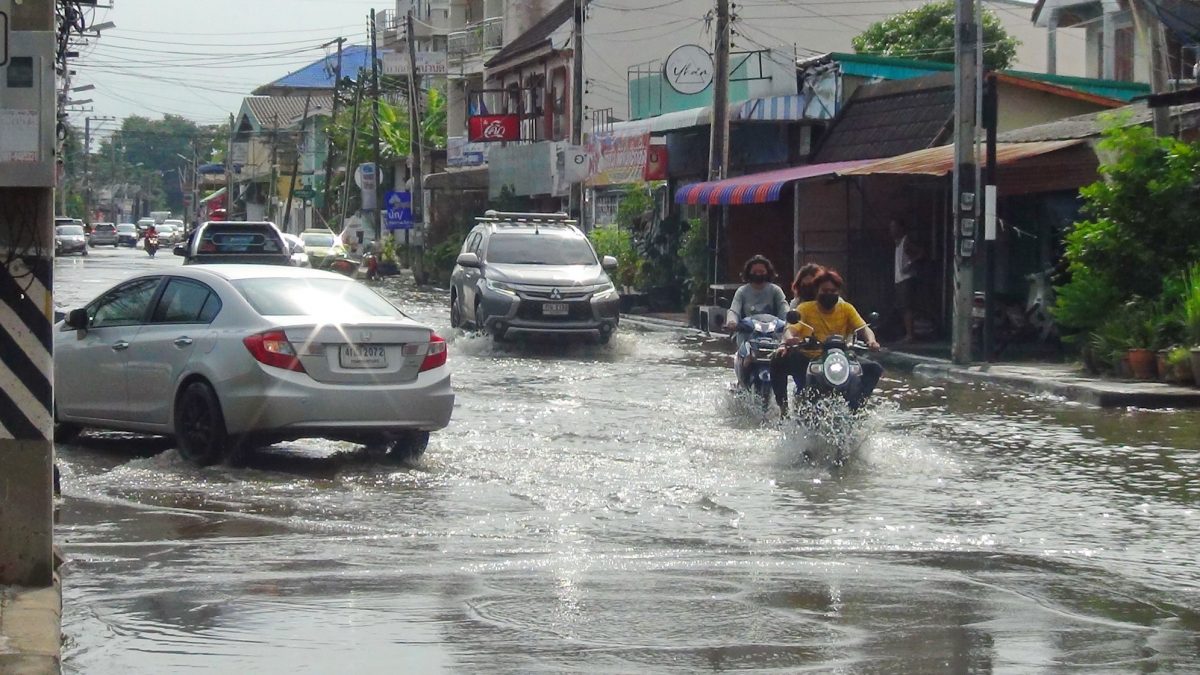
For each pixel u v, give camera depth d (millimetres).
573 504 13359
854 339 17406
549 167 58438
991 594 10102
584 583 10320
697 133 48375
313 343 14789
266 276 15844
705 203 39500
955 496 14102
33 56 8820
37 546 9305
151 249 93750
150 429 15758
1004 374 25656
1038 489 14578
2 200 9141
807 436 15977
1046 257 31891
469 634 8930
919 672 8203
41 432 9281
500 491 14016
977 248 29344
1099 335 25250
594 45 62688
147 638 8750
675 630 9062
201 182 172500
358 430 14953
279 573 10500
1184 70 35531
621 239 49562
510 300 31016
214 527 12195
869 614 9508
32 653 7828
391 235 81562
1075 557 11391
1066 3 45812
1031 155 28375
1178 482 15078
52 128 8891
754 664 8336
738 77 46594
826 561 11133
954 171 27781
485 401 21844
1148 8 30219
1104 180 27969
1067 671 8258
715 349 32906
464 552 11320
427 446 16734
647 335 37719
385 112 94438
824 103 42906
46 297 9234
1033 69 58500
